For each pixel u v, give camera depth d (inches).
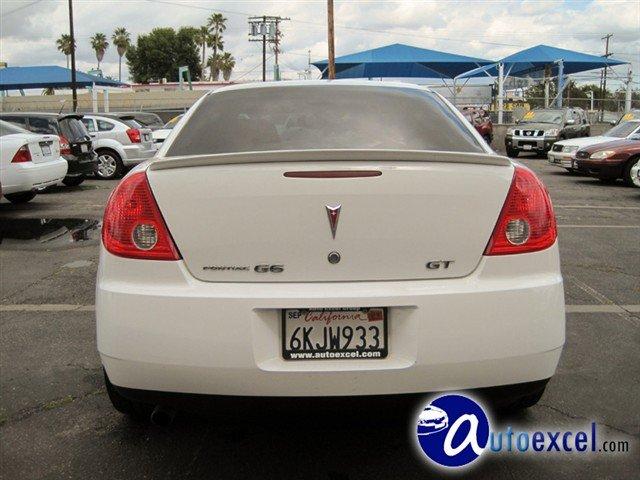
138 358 92.0
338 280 92.2
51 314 187.3
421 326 90.7
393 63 1198.3
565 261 254.2
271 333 91.6
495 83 1289.4
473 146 119.0
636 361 150.0
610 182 577.9
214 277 92.5
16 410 128.1
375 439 115.1
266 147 115.6
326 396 91.4
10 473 105.8
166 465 107.8
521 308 93.0
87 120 590.9
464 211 93.4
